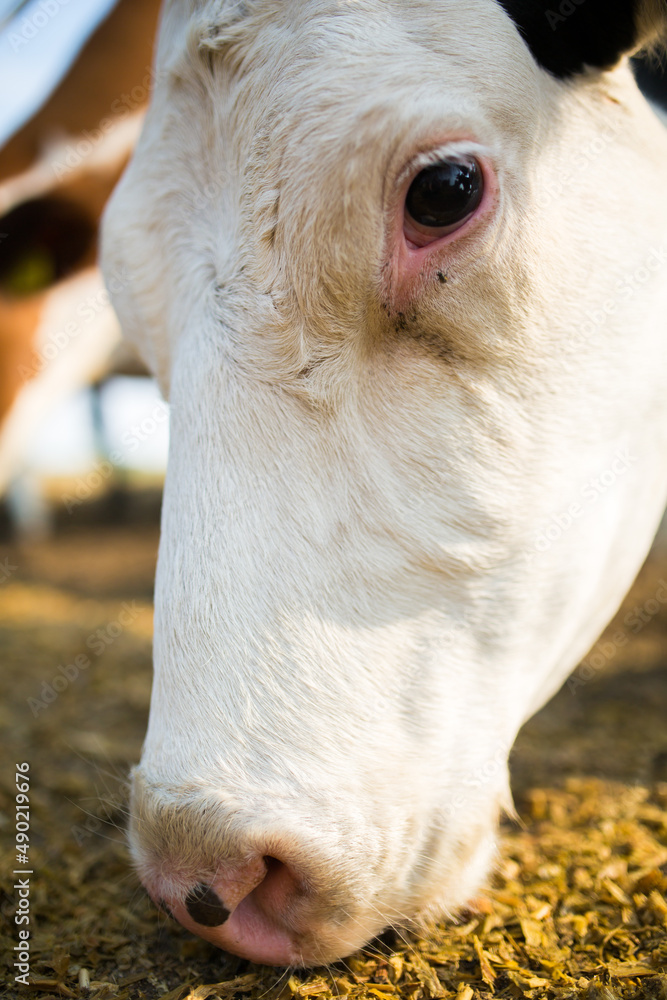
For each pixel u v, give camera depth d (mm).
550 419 556
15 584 2398
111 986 562
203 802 499
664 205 603
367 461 533
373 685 533
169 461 563
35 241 1061
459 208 502
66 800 866
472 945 586
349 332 523
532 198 526
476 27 517
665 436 649
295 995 532
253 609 523
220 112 553
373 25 511
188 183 584
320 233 504
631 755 973
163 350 619
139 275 608
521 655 590
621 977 552
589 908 632
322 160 498
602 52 563
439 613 555
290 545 529
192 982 560
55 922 646
